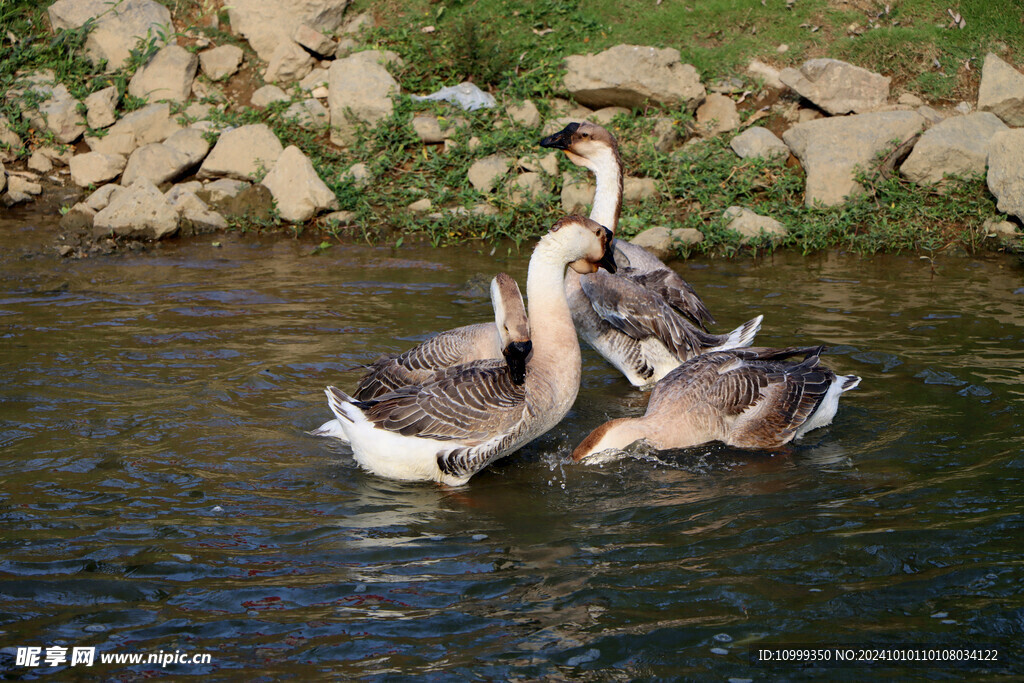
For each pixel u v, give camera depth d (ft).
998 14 45.50
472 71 45.62
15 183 41.83
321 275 33.45
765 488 18.88
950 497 17.89
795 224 37.37
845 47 45.11
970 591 14.75
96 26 46.57
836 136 39.86
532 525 17.51
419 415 19.42
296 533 16.99
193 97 45.68
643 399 25.03
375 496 18.81
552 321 20.75
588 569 15.75
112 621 14.15
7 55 46.37
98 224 37.63
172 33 47.21
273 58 46.32
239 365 25.17
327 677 12.92
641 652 13.47
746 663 13.19
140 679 12.83
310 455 20.54
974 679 12.71
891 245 36.58
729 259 35.68
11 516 17.21
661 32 46.65
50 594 14.79
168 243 37.37
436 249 36.99
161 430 21.27
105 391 23.29
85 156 42.29
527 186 39.99
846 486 18.75
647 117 42.98
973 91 43.65
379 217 40.09
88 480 18.78
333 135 43.98
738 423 21.43
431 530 17.28
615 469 20.22
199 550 16.25
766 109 43.93
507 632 13.99
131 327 27.86
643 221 37.47
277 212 39.50
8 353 25.54
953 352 25.73
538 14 47.52
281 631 13.98
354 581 15.38
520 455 21.22
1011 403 22.30
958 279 32.63
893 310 29.43
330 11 47.42
